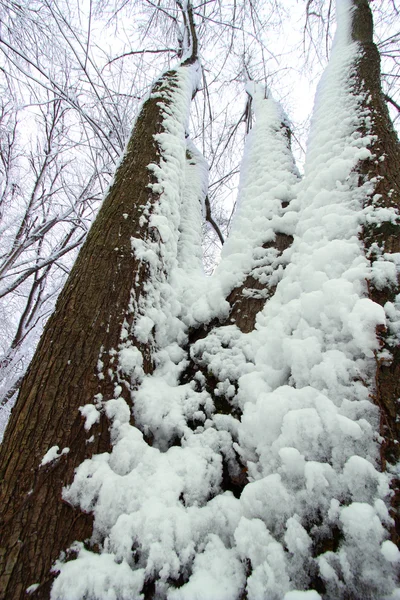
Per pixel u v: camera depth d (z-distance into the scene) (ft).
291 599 2.54
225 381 4.84
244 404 4.36
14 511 3.14
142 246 5.44
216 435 4.25
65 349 4.21
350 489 2.97
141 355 4.62
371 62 7.67
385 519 2.72
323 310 4.27
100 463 3.51
